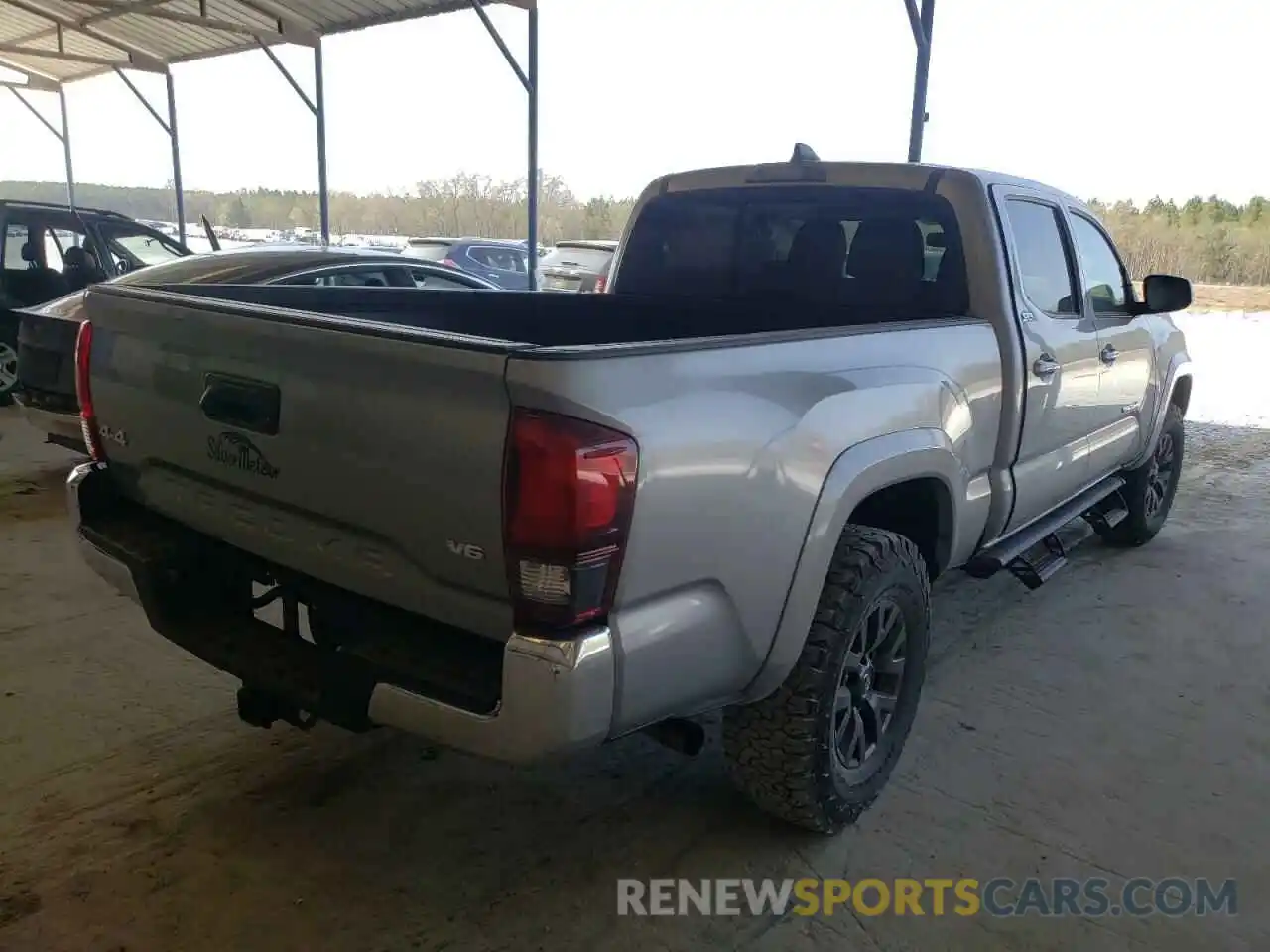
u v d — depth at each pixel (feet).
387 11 39.45
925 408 9.21
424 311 11.93
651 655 6.43
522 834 9.04
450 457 6.07
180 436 8.08
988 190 11.14
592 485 5.78
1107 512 17.35
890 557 8.74
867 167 11.59
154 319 8.05
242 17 44.16
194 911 7.80
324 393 6.69
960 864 8.82
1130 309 15.12
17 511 18.40
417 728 6.49
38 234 27.37
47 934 7.47
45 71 65.41
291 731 10.71
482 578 6.19
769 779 8.50
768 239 12.57
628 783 9.97
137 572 8.25
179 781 9.65
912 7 22.77
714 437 6.66
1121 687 12.62
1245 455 28.32
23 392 18.40
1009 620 14.93
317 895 8.07
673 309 13.48
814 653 8.19
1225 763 10.76
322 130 46.16
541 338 13.05
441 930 7.71
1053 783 10.21
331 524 7.04
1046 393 11.94
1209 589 16.49
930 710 11.81
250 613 8.54
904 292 11.53
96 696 11.30
